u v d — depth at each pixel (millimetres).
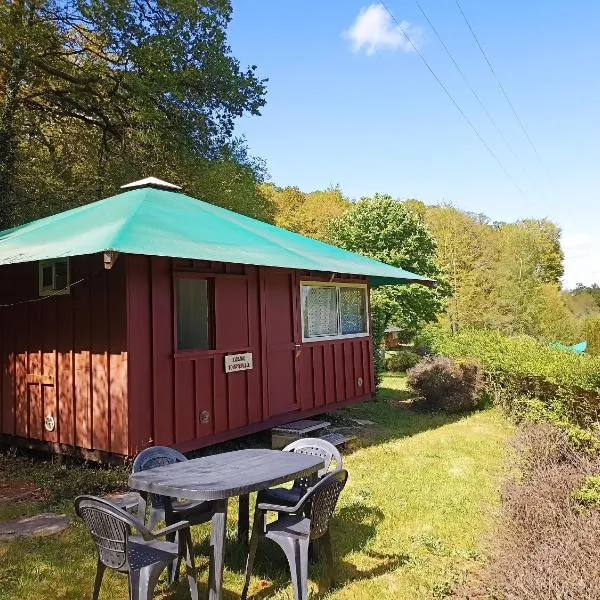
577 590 2713
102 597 3527
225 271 7250
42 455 7145
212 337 6980
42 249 5941
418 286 23266
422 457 7246
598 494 3771
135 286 5949
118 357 5918
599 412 7012
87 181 16203
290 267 7059
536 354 9391
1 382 7359
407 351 21859
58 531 4633
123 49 14516
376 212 24109
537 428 6148
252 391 7562
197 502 4094
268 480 3463
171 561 3309
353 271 8656
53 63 14797
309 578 3834
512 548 3574
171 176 16312
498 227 41750
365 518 4949
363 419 10133
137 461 4086
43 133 16203
